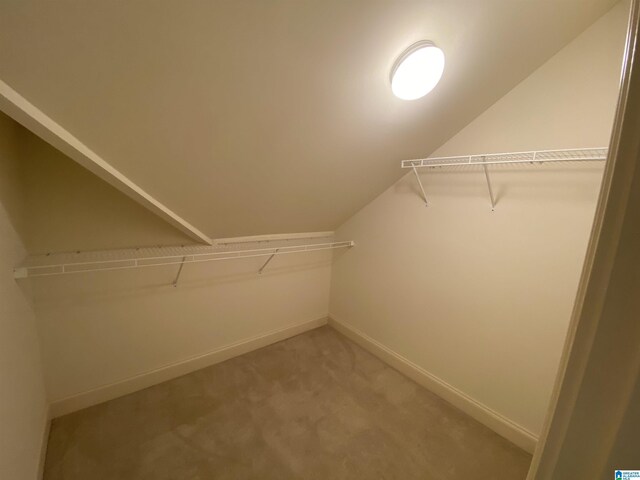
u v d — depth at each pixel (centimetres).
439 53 111
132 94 94
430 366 212
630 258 26
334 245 267
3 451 96
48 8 67
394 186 226
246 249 228
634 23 26
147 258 172
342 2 86
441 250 199
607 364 28
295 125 129
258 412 183
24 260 141
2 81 80
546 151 136
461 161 179
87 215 165
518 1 105
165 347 206
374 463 153
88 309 171
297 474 145
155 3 73
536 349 158
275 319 266
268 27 87
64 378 169
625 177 26
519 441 166
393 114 143
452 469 152
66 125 98
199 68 92
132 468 142
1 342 103
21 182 141
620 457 27
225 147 128
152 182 137
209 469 145
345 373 227
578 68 135
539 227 152
